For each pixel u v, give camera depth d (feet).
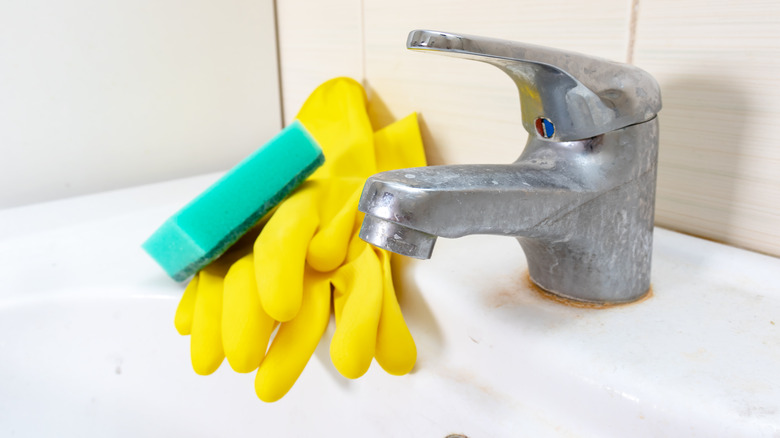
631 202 0.90
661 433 0.76
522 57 0.73
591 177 0.85
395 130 1.56
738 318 0.92
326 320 1.04
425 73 1.58
